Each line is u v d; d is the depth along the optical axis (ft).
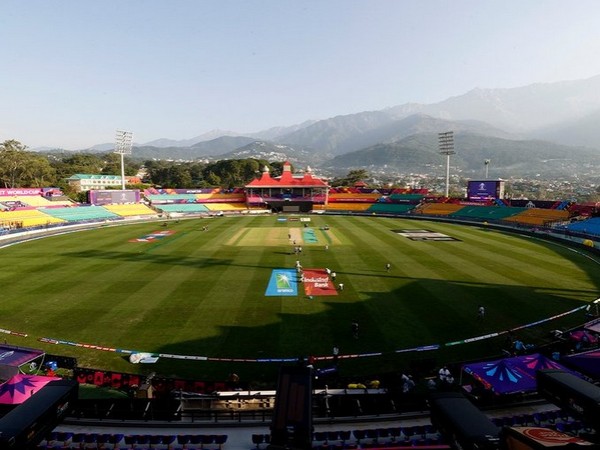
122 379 67.05
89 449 48.03
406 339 86.38
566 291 119.55
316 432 51.08
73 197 386.52
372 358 78.23
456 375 71.05
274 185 399.85
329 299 112.16
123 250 183.73
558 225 237.66
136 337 86.99
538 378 43.47
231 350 81.35
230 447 49.08
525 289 121.49
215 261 160.35
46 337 86.69
